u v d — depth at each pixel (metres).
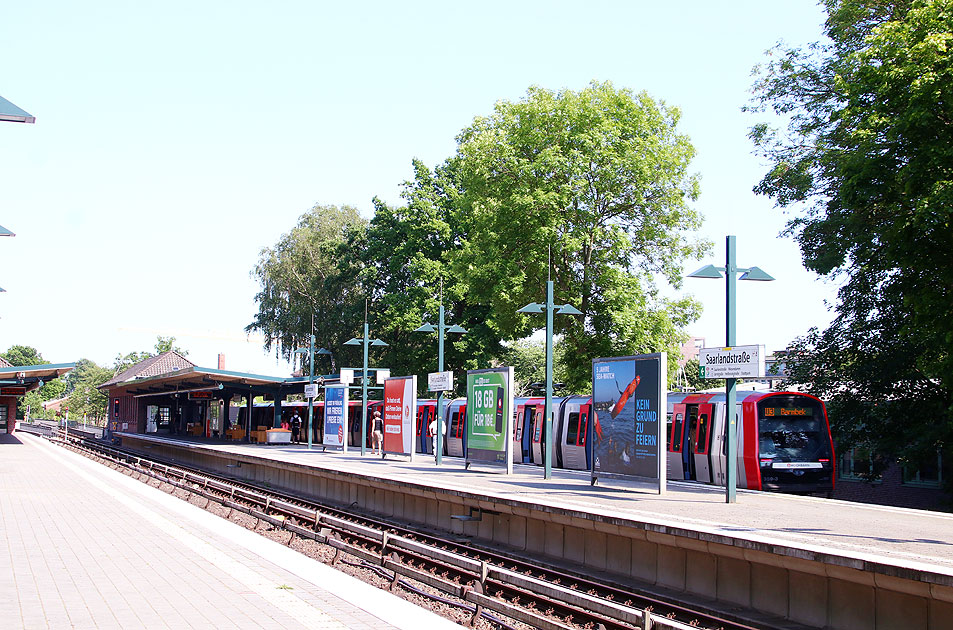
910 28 20.41
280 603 9.40
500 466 23.64
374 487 24.09
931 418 27.70
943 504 28.61
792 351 31.28
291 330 64.44
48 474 29.84
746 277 17.70
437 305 50.72
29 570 11.34
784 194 28.89
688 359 75.75
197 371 43.59
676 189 37.12
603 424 19.62
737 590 11.96
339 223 66.56
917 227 20.28
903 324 25.33
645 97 37.50
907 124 19.67
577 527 15.47
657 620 8.71
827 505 16.34
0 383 57.91
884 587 9.36
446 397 52.41
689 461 24.42
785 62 29.00
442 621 8.65
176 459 48.91
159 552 12.98
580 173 35.22
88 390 120.19
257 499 23.70
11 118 11.51
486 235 38.16
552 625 8.82
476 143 38.31
